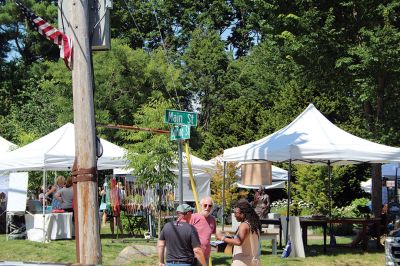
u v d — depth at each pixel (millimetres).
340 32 19000
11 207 17469
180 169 9305
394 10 19094
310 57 19562
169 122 9078
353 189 27047
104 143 19250
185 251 8297
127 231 20562
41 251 14734
